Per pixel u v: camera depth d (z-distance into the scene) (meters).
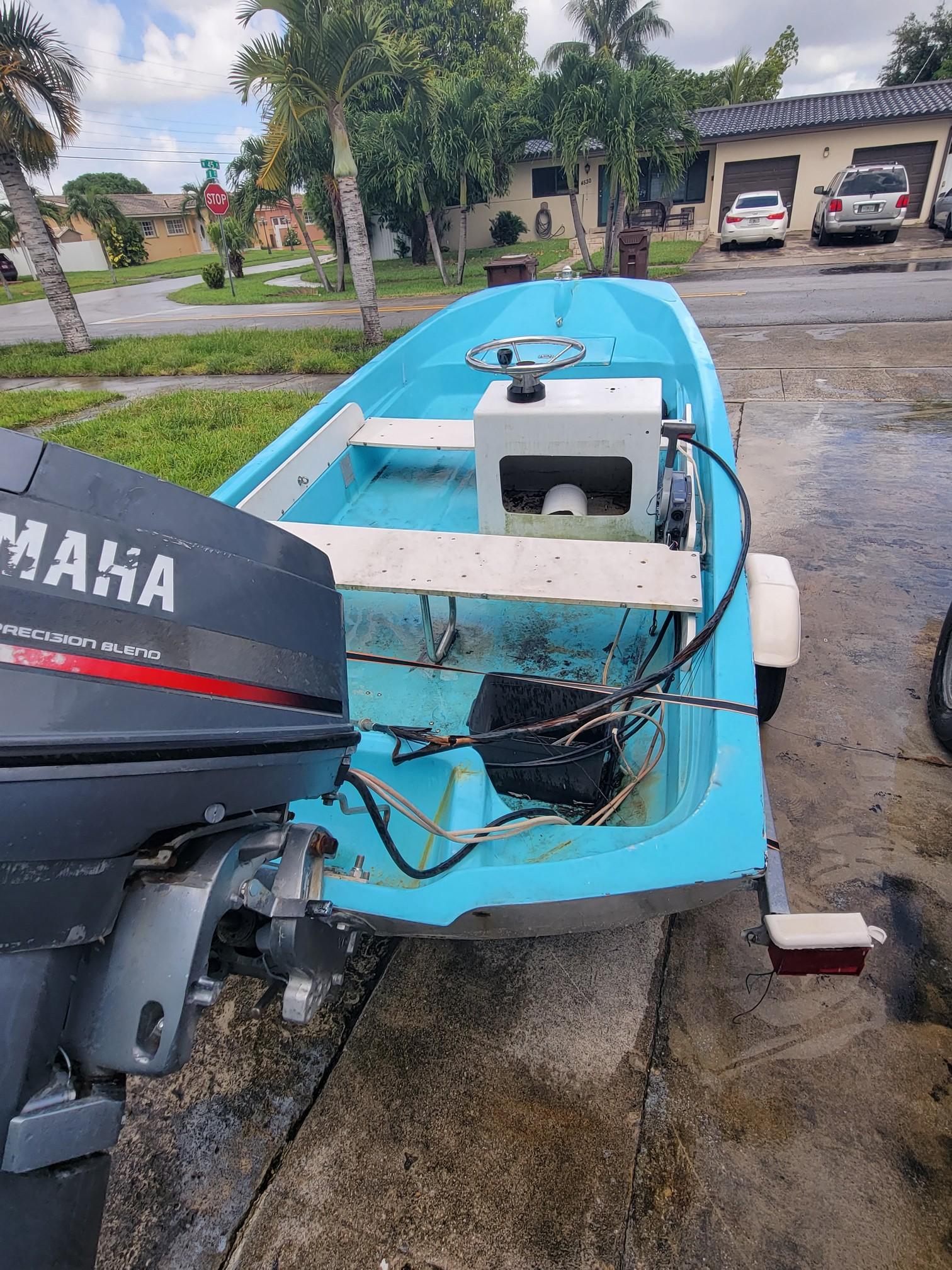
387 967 2.02
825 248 16.03
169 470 5.43
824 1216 1.48
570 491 2.71
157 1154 1.65
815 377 6.96
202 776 1.06
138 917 1.03
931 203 18.53
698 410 3.07
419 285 16.30
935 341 7.70
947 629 2.78
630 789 1.92
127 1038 0.98
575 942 2.06
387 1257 1.46
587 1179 1.55
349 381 3.58
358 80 8.24
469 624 2.61
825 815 2.40
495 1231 1.49
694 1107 1.66
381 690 2.32
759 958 1.98
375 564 2.17
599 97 11.55
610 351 3.95
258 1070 1.80
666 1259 1.43
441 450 3.74
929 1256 1.42
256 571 1.22
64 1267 0.94
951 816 2.37
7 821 0.84
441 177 14.88
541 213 21.52
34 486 0.96
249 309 15.95
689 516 2.38
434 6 23.73
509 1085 1.73
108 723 0.97
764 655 2.06
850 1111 1.64
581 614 2.63
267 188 9.31
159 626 1.05
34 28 9.62
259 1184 1.59
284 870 1.21
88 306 20.62
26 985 0.89
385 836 1.57
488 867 1.50
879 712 2.83
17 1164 0.87
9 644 0.90
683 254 16.73
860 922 1.35
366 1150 1.63
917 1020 1.81
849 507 4.41
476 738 1.81
